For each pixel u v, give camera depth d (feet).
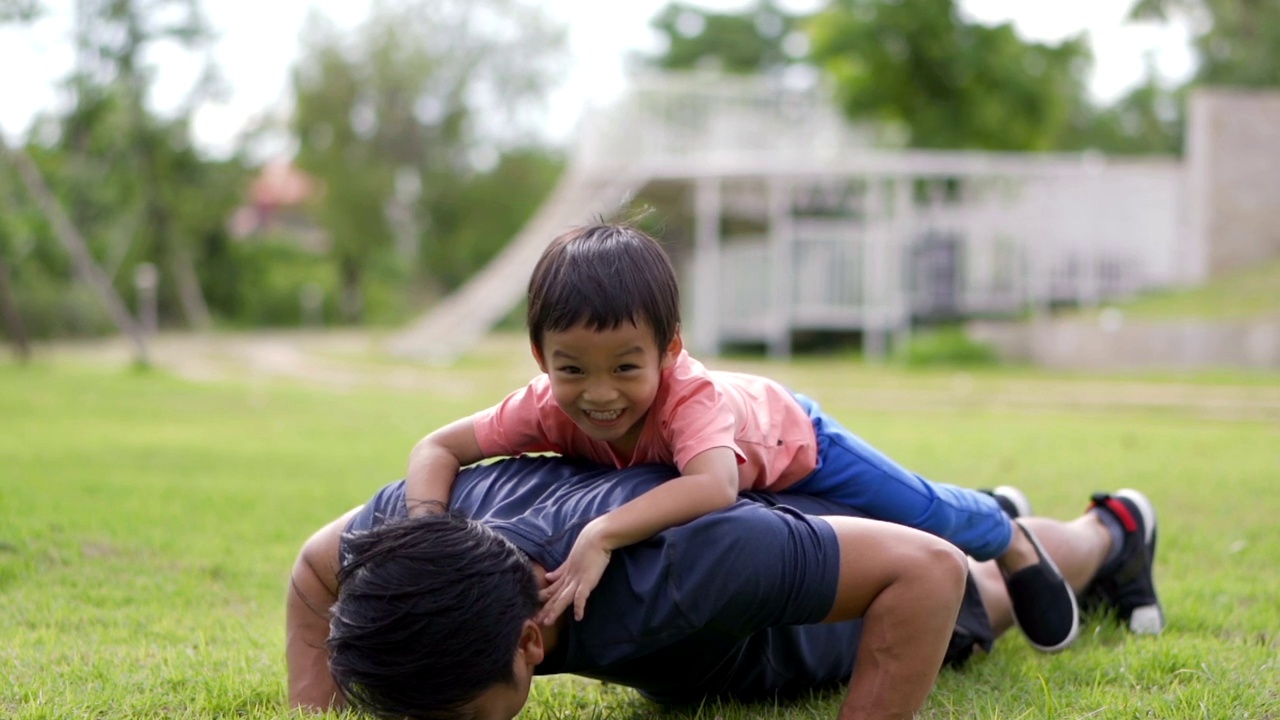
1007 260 66.64
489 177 144.87
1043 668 9.29
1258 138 67.62
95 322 103.76
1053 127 74.54
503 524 7.20
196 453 24.39
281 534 15.51
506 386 49.70
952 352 58.59
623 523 6.87
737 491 7.57
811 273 66.64
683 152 66.39
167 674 9.14
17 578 12.61
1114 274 68.23
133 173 67.26
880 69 71.00
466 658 6.24
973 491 9.23
